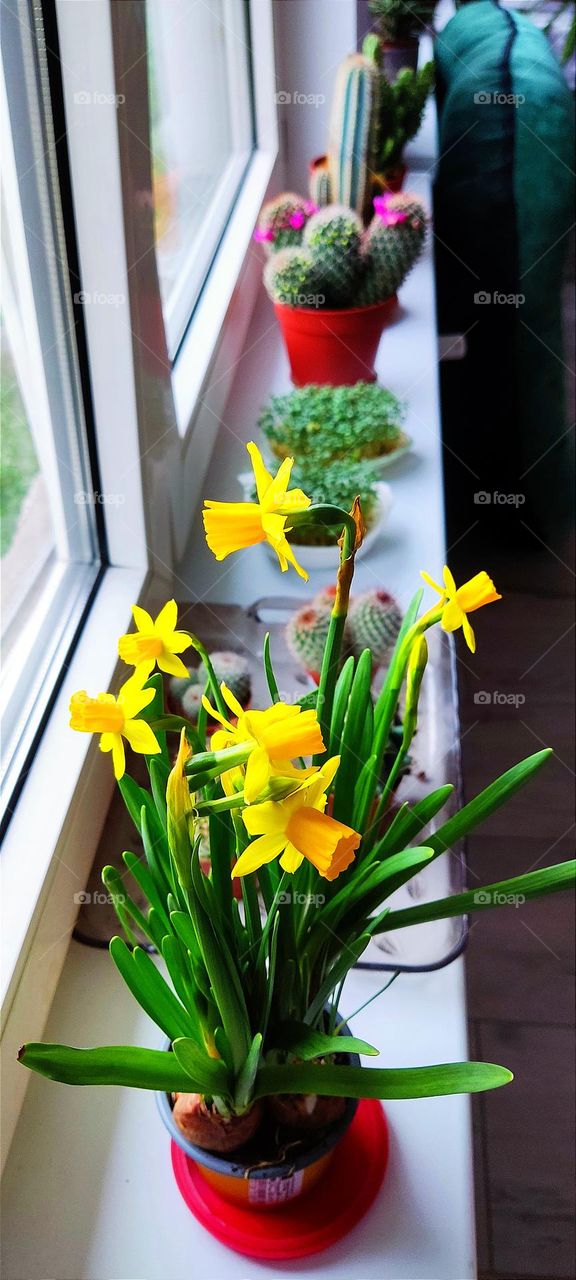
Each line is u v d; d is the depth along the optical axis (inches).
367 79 42.6
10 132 23.5
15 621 27.0
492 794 18.6
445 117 55.5
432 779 29.2
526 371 59.4
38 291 26.2
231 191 48.8
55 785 24.4
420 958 25.6
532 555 65.8
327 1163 21.2
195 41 43.4
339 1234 21.0
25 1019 22.0
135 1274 20.4
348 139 43.2
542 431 61.7
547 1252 36.8
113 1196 21.5
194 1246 20.8
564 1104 40.8
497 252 56.0
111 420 28.8
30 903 22.0
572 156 54.3
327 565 36.5
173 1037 18.3
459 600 16.4
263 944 17.6
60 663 27.5
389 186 53.7
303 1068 17.4
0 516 25.4
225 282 42.4
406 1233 21.2
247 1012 17.6
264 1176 19.0
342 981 20.7
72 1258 20.6
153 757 16.6
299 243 42.1
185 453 35.9
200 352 39.0
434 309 49.9
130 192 26.1
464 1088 16.2
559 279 57.2
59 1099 23.0
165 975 25.0
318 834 13.0
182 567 36.7
